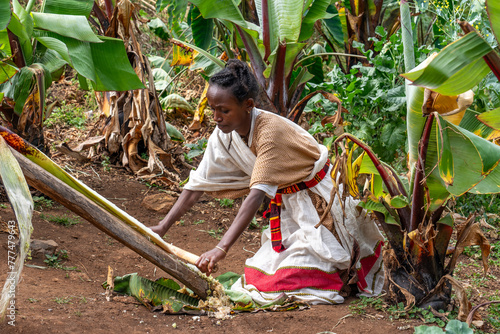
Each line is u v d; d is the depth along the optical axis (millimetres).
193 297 2635
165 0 5719
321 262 2758
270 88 4281
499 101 4266
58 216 3895
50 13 4113
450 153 2250
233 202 4852
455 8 4484
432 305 2549
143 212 4398
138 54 5043
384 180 2635
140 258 3510
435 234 2500
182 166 5500
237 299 2609
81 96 6785
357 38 5406
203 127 6430
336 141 2576
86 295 2521
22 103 3977
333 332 2295
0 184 3949
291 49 4199
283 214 2898
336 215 2805
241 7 4879
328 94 3818
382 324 2412
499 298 3070
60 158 5066
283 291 2701
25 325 1977
